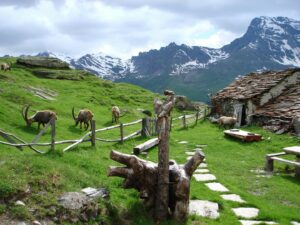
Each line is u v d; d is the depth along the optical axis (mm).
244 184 17094
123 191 12453
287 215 12984
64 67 67875
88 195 10781
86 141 19828
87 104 42312
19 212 9219
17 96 35906
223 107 44281
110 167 11508
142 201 11930
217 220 11953
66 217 9758
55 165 12133
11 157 12023
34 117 25984
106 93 54031
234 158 23031
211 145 26750
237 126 38812
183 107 57688
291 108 34250
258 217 12609
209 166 19781
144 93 62656
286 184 17312
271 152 24781
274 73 42281
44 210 9617
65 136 25219
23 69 61125
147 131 26219
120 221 10609
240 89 42500
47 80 55344
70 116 34875
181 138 30094
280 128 32125
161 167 11359
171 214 11664
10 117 26984
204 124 40031
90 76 67188
